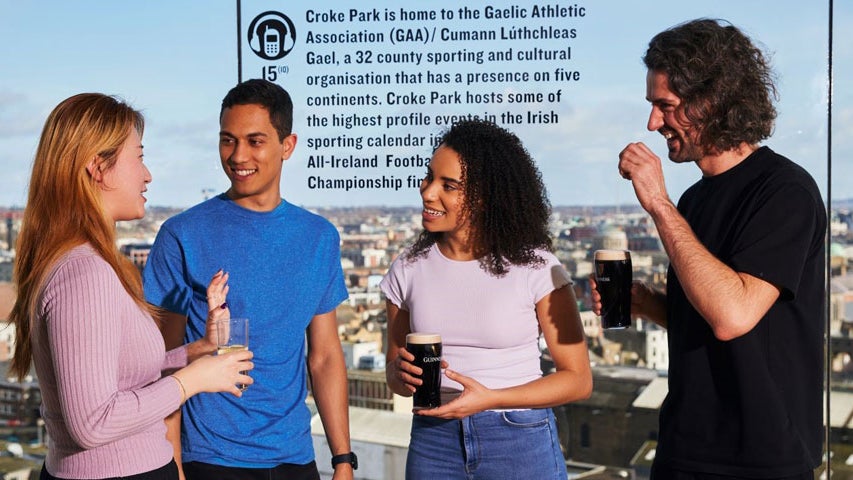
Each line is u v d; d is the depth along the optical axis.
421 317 1.82
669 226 1.58
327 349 2.12
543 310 1.81
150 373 1.51
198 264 1.96
